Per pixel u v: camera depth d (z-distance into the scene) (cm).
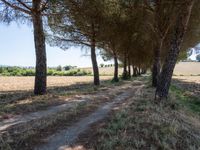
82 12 1845
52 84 3459
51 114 1072
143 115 1016
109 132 804
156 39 2372
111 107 1290
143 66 7331
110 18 2411
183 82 4484
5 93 2073
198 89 3045
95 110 1197
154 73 2417
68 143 727
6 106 1236
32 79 5078
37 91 1711
